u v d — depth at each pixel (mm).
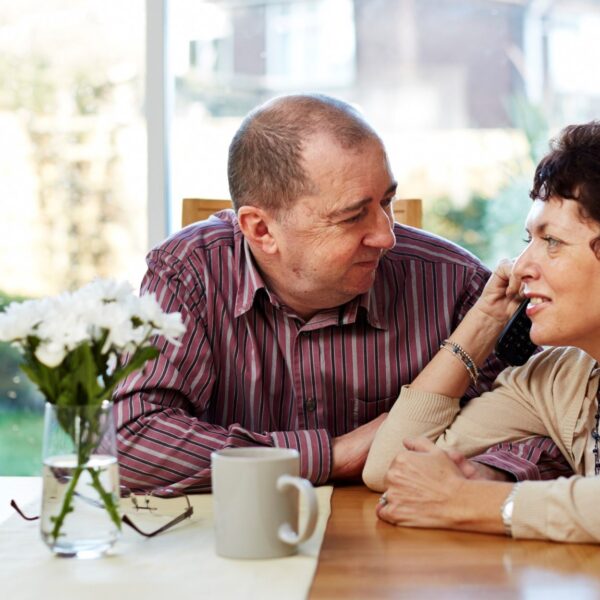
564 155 1491
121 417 1771
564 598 1104
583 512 1311
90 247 3072
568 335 1519
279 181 1715
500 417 1715
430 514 1411
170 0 3018
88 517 1282
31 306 1277
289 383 1945
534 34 2973
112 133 3041
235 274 1944
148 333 1301
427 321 1963
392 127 3014
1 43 3051
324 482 1750
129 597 1131
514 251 2992
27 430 3102
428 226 3020
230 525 1262
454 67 2990
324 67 3023
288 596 1117
